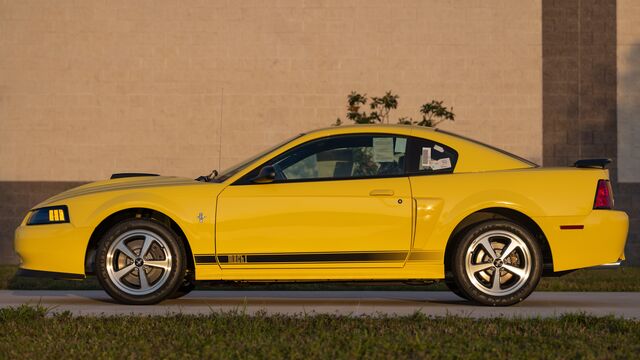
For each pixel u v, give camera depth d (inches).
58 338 235.8
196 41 752.3
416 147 325.1
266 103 750.5
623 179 746.8
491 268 318.0
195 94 751.1
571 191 319.9
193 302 343.0
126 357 211.5
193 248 316.2
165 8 753.0
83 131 751.1
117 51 752.3
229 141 750.5
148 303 319.9
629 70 749.9
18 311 275.6
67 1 753.0
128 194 321.7
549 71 748.6
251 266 316.5
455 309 313.0
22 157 750.5
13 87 753.0
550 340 231.3
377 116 678.5
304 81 750.5
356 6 751.1
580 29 748.6
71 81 753.0
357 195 316.8
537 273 316.2
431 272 317.7
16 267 609.3
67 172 751.1
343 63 750.5
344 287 434.9
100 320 264.8
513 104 749.3
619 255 323.0
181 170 750.5
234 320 261.0
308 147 325.1
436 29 750.5
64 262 322.3
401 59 749.9
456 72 748.6
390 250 316.2
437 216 316.8
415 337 231.5
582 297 372.5
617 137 747.4
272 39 751.1
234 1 753.0
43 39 753.0
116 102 751.7
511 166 325.1
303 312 302.5
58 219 323.9
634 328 252.2
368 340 226.8
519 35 750.5
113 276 319.6
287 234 315.3
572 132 748.6
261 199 317.1
